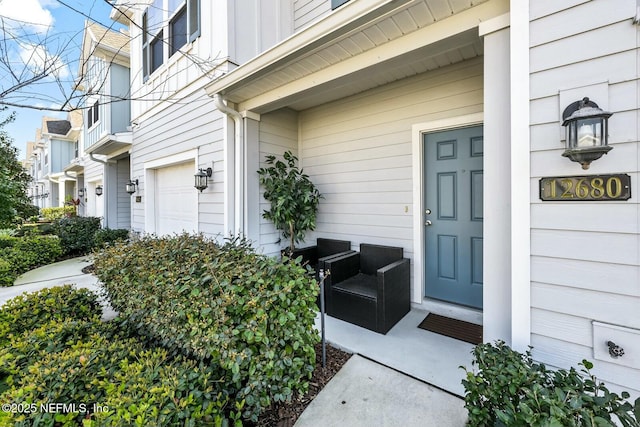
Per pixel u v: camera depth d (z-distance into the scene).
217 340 1.52
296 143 4.38
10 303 2.29
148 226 5.80
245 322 1.59
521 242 1.55
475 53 2.72
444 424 1.62
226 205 3.78
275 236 4.05
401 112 3.33
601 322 1.36
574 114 1.32
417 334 2.63
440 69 3.04
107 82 6.95
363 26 2.10
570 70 1.43
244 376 1.56
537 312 1.52
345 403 1.78
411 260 3.27
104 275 2.54
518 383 1.21
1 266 4.58
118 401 1.21
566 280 1.44
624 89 1.31
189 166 4.80
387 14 1.97
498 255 1.78
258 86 3.18
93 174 10.02
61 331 1.90
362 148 3.68
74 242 7.16
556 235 1.46
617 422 1.31
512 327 1.58
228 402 1.61
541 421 1.02
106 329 2.12
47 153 17.03
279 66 2.71
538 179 1.51
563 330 1.45
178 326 1.76
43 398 1.30
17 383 1.47
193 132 4.43
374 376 2.04
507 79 1.76
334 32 2.18
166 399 1.26
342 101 3.87
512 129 1.57
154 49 5.40
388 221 3.47
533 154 1.52
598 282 1.37
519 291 1.56
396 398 1.82
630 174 1.30
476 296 2.94
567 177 1.43
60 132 15.91
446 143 3.09
